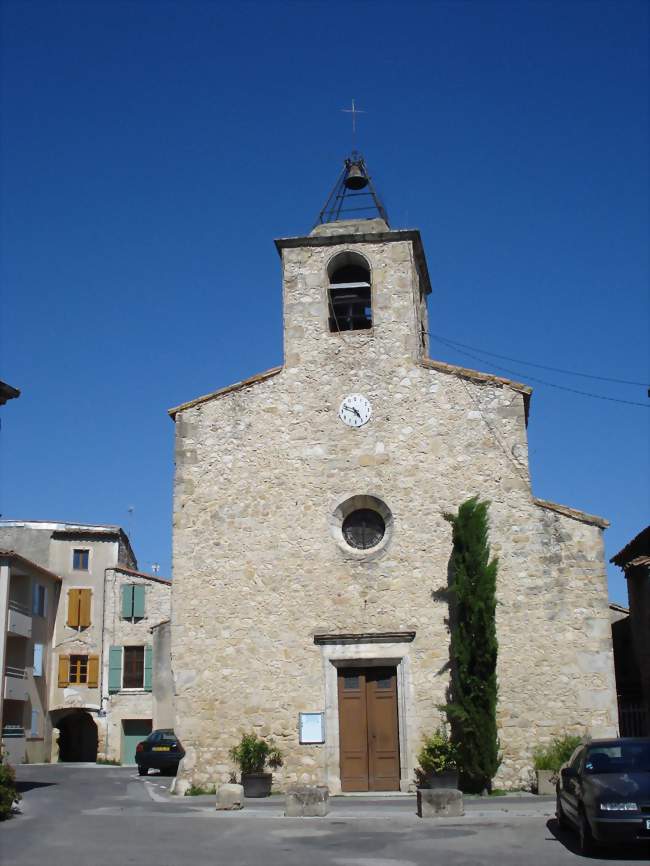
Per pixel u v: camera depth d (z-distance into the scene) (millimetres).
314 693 18828
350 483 19844
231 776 18641
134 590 39719
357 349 20625
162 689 36312
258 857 11156
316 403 20406
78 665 39219
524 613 18578
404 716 18438
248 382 20672
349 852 11453
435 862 10703
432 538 19281
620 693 24594
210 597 19594
